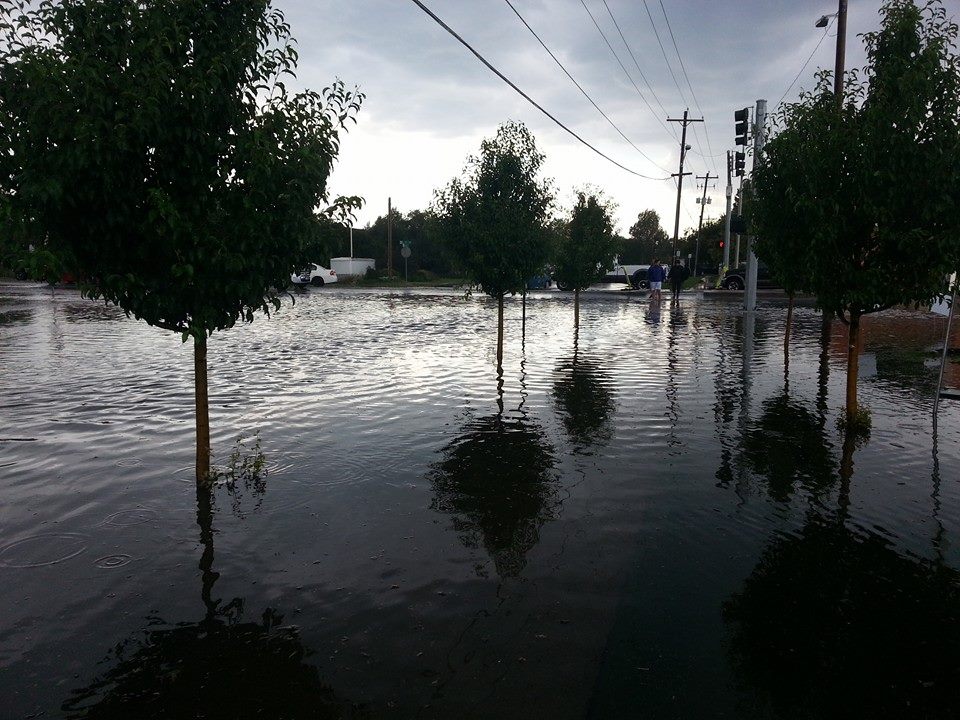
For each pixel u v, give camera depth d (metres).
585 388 11.18
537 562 4.95
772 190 8.88
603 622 4.16
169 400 10.07
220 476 6.78
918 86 7.44
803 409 9.66
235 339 17.62
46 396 10.23
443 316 25.20
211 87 5.48
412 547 5.20
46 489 6.37
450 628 4.08
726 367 13.28
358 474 6.86
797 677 3.64
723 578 4.71
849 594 4.50
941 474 6.82
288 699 3.45
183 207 5.59
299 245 5.99
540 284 43.09
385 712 3.35
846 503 6.08
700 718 3.31
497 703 3.41
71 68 5.04
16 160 5.21
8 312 24.75
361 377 12.14
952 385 11.30
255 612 4.26
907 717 3.34
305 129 6.08
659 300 23.08
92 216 5.45
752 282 25.14
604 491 6.39
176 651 3.85
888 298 8.02
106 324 20.67
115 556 5.02
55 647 3.89
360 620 4.17
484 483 6.61
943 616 4.25
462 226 12.41
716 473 6.89
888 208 7.66
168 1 5.52
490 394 10.68
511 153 12.72
